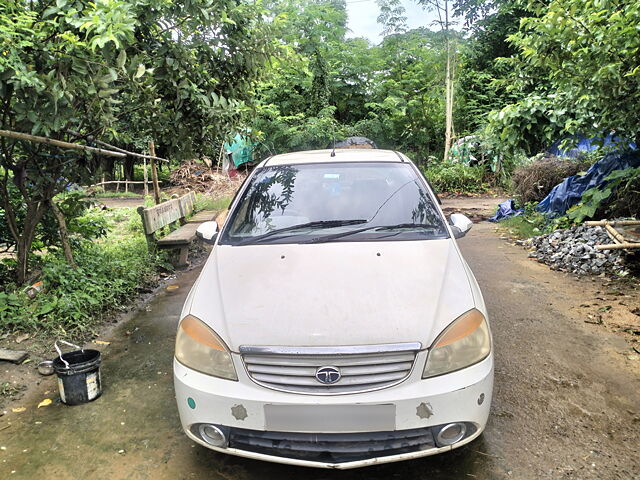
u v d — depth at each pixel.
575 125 6.91
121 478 2.43
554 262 6.08
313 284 2.54
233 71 5.15
